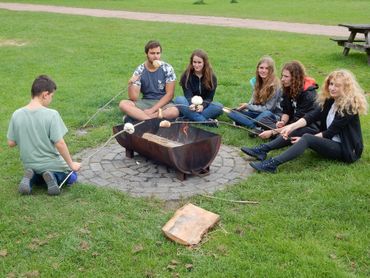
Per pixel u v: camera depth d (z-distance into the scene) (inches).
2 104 326.0
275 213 175.6
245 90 361.1
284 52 519.2
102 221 171.5
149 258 150.6
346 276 139.9
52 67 451.5
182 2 1245.1
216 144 209.9
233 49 542.3
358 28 466.0
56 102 330.0
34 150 189.9
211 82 284.2
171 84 275.4
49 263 149.3
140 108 273.9
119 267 146.9
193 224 164.1
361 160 223.3
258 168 212.2
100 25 756.0
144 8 1059.3
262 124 251.4
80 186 197.6
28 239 161.8
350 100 209.0
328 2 1139.3
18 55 508.7
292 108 251.9
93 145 250.2
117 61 482.3
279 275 141.0
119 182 205.3
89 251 154.5
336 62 462.0
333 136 217.0
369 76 401.7
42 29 700.0
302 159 225.8
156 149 206.2
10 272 145.6
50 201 186.5
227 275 141.7
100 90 363.3
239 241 159.0
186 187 200.1
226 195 191.3
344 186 195.5
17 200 187.0
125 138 223.8
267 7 1068.5
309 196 187.8
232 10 1020.5
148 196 191.8
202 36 641.0
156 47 270.2
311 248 153.7
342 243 156.6
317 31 682.2
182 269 145.4
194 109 260.7
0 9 970.7
